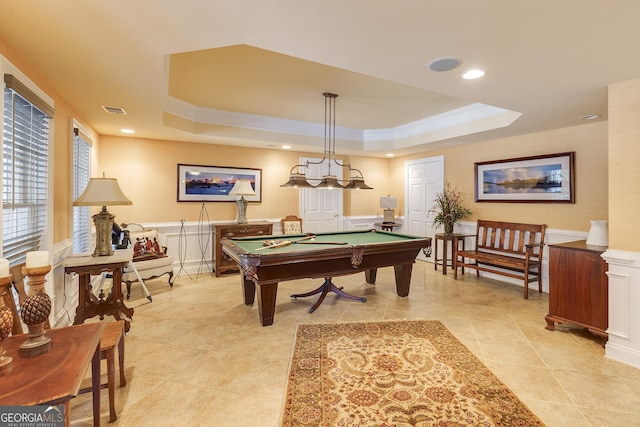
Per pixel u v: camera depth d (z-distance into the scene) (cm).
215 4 155
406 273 404
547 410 191
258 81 357
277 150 594
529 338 288
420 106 451
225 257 514
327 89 384
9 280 116
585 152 396
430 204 610
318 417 185
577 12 162
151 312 351
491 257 450
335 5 157
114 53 209
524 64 224
